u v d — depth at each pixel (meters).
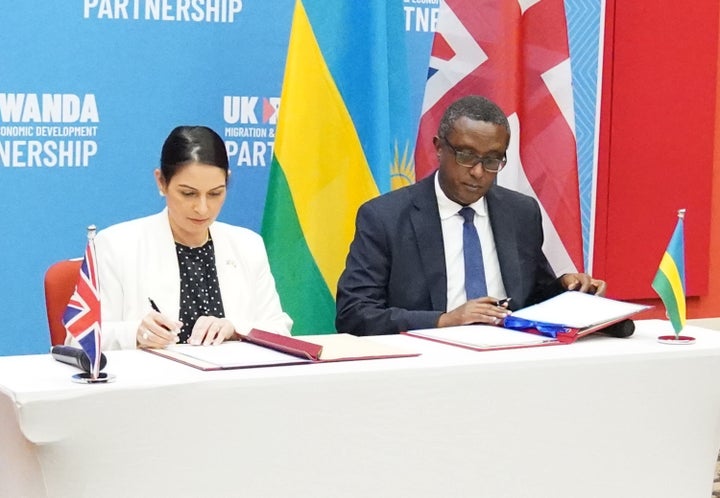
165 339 2.57
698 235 5.14
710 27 5.07
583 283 3.30
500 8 3.98
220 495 2.21
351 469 2.32
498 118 3.28
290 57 3.84
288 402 2.25
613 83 4.89
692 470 2.74
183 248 3.05
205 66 4.13
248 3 4.17
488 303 3.09
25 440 2.09
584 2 4.72
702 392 2.72
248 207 4.23
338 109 3.88
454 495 2.44
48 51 3.89
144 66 4.04
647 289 5.06
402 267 3.38
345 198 3.91
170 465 2.16
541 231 3.54
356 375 2.31
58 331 2.92
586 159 4.77
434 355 2.52
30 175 3.90
